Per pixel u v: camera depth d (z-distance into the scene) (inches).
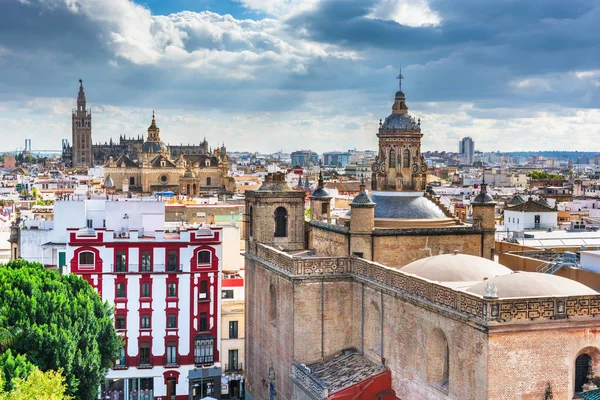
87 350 2197.3
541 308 1501.0
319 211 2765.7
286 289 2222.0
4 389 1716.3
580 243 3036.4
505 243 2541.8
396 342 1886.1
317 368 2103.8
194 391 3267.7
